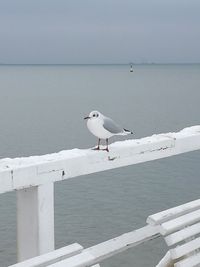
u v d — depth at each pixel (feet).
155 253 64.80
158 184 119.44
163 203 103.91
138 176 127.54
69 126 257.34
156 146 11.28
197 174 129.08
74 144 196.85
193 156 152.15
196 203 10.81
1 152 180.86
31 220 9.20
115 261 63.87
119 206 101.24
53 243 9.37
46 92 588.50
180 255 9.66
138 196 108.88
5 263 71.87
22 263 7.43
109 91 588.50
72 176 9.57
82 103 412.16
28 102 440.45
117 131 11.68
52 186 9.22
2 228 87.25
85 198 107.04
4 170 8.33
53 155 9.62
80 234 84.84
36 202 9.04
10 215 94.68
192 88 655.35
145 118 287.07
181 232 9.86
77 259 7.82
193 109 343.67
